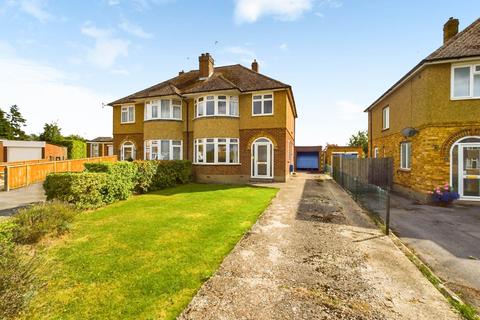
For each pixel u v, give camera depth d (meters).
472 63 10.71
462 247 5.79
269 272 4.35
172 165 15.56
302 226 7.00
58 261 4.70
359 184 10.54
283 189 14.31
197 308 3.34
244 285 3.92
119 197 10.68
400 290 3.83
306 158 37.00
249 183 17.22
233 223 7.16
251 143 18.30
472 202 10.70
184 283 3.96
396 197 12.72
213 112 18.23
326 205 9.84
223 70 22.17
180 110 20.23
